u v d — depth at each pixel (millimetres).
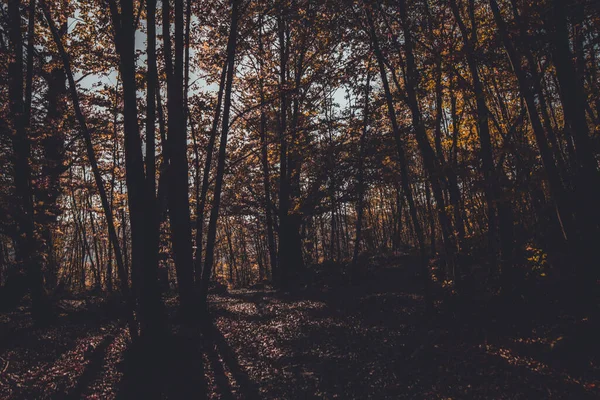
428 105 21172
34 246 17984
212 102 20312
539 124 10445
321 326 15492
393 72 15648
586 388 7480
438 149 16078
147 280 12703
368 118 24875
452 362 9953
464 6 16938
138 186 12609
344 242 56219
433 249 21578
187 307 16469
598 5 10039
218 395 9312
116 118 19469
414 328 13672
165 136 19703
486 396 7805
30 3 16500
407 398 8227
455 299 14805
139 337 12508
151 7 12969
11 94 18047
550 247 12430
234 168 28781
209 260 17266
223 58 18500
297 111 28109
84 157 21969
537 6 10188
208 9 18922
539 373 8461
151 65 12977
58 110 19078
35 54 18500
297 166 30844
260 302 23688
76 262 49656
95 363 11875
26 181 17844
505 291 13422
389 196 51906
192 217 23906
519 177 11422
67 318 19531
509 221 13352
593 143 10234
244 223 46000
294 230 33312
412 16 15352
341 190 27375
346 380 9617
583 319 9508
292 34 26484
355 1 15297
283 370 10734
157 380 10312
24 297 24969
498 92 15164
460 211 14844
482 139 13375
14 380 10773
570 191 10484
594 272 9633
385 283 25812
